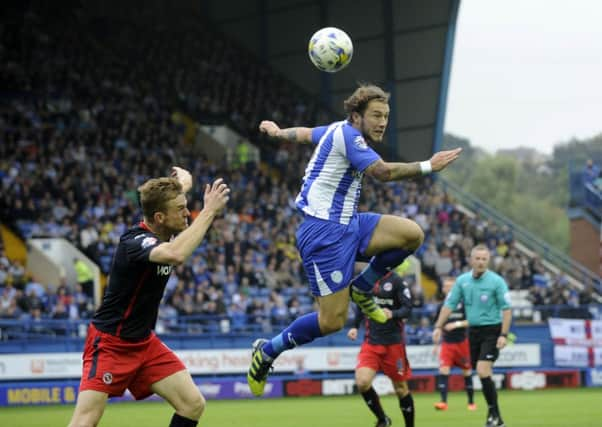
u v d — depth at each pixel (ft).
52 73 184.03
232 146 197.16
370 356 68.33
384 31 194.29
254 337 124.88
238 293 138.41
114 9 213.46
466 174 526.16
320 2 199.82
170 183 39.50
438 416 86.02
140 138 176.04
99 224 146.10
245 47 214.28
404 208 175.11
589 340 133.80
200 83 207.41
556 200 514.68
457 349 92.89
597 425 75.46
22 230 144.36
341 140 42.29
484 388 70.49
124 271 38.65
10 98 174.50
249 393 117.60
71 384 109.91
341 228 42.93
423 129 194.80
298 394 119.55
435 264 163.12
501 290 71.51
